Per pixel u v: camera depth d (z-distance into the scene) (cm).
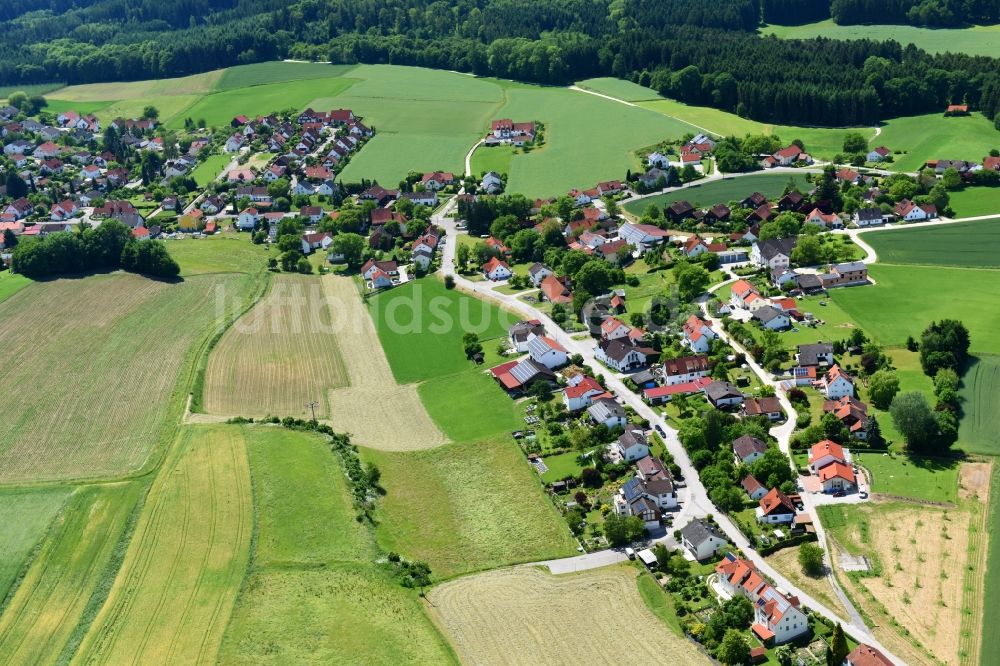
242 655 14438
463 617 15188
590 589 15600
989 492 17238
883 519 16788
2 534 17488
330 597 15600
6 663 14638
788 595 14888
